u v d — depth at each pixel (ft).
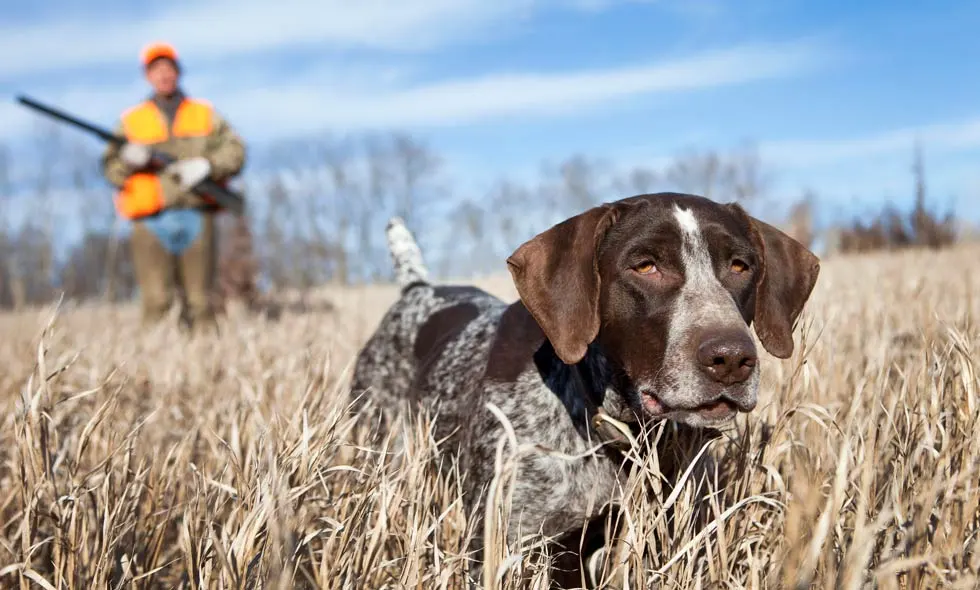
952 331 10.59
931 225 63.16
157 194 27.27
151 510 10.69
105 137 26.89
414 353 15.40
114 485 10.12
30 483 9.61
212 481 9.79
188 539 8.95
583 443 10.78
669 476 10.84
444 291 16.10
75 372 17.15
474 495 11.57
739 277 10.19
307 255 174.09
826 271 35.47
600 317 10.42
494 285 35.91
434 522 9.25
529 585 9.66
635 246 9.98
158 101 27.76
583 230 10.32
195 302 28.09
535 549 10.84
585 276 10.19
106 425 12.19
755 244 10.80
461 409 12.62
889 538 8.13
